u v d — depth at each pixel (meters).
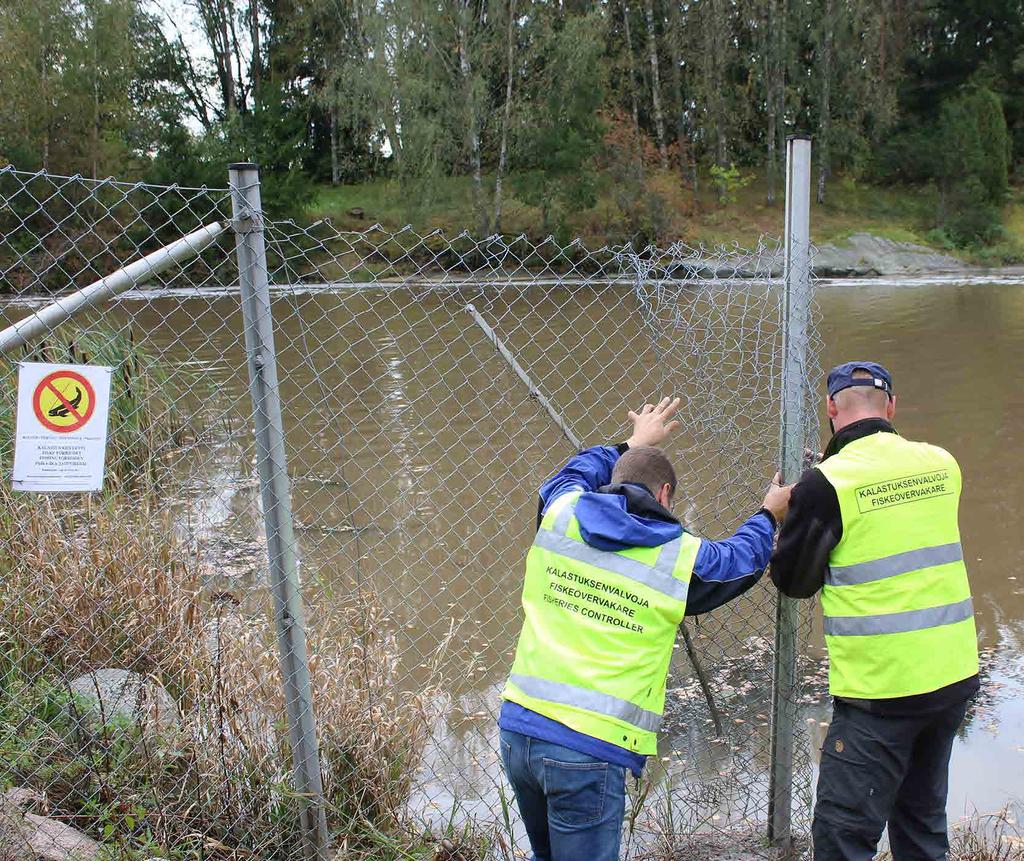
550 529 2.58
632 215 32.94
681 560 2.47
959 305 22.16
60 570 3.56
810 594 2.73
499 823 3.36
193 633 3.41
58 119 30.12
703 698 4.32
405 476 8.24
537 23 33.06
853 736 2.64
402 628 4.70
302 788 2.79
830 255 33.03
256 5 41.31
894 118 41.38
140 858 2.73
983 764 4.01
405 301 19.62
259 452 2.64
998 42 44.62
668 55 40.94
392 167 34.62
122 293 2.59
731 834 3.26
